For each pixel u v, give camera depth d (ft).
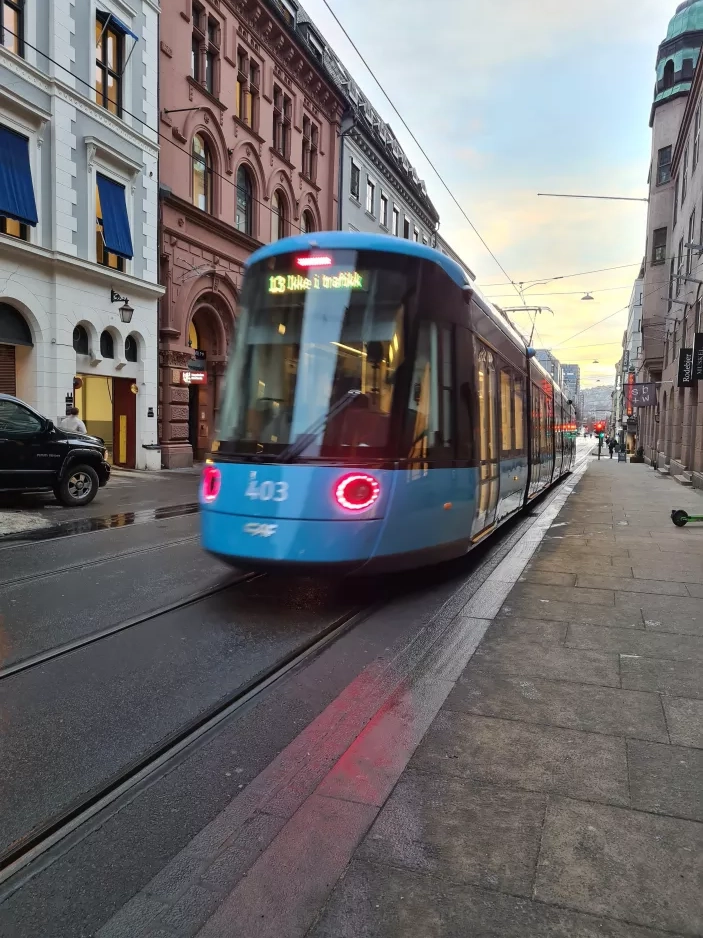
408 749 10.63
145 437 65.77
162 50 65.82
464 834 8.38
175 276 69.31
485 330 24.22
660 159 98.12
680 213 83.51
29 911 7.30
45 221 53.26
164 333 68.39
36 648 15.46
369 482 17.37
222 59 74.13
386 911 7.06
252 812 9.08
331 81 96.27
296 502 17.11
